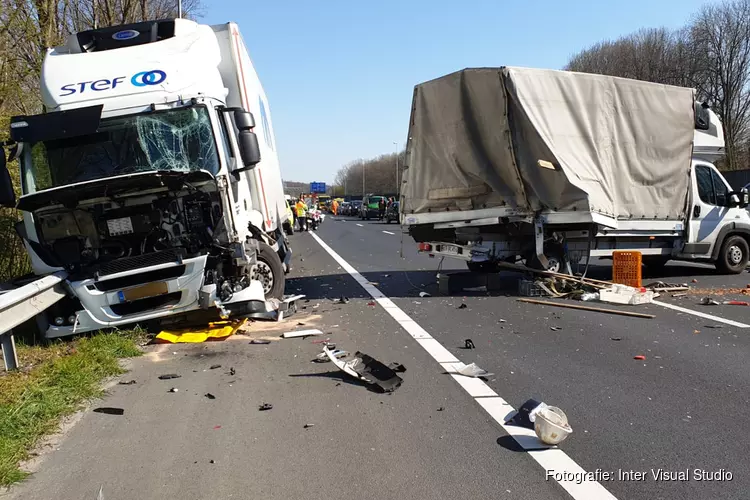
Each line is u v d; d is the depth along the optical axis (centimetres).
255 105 1001
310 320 840
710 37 4675
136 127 734
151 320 753
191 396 524
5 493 358
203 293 714
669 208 1127
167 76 756
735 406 481
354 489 354
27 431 438
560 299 977
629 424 447
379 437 429
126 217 716
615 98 1033
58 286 682
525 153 966
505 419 459
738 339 698
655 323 791
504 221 1014
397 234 2994
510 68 934
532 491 349
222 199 722
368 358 587
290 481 365
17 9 940
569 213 967
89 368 584
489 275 1087
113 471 384
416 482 361
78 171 719
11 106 1017
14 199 691
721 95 4719
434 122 1034
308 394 523
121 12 1834
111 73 757
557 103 970
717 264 1255
